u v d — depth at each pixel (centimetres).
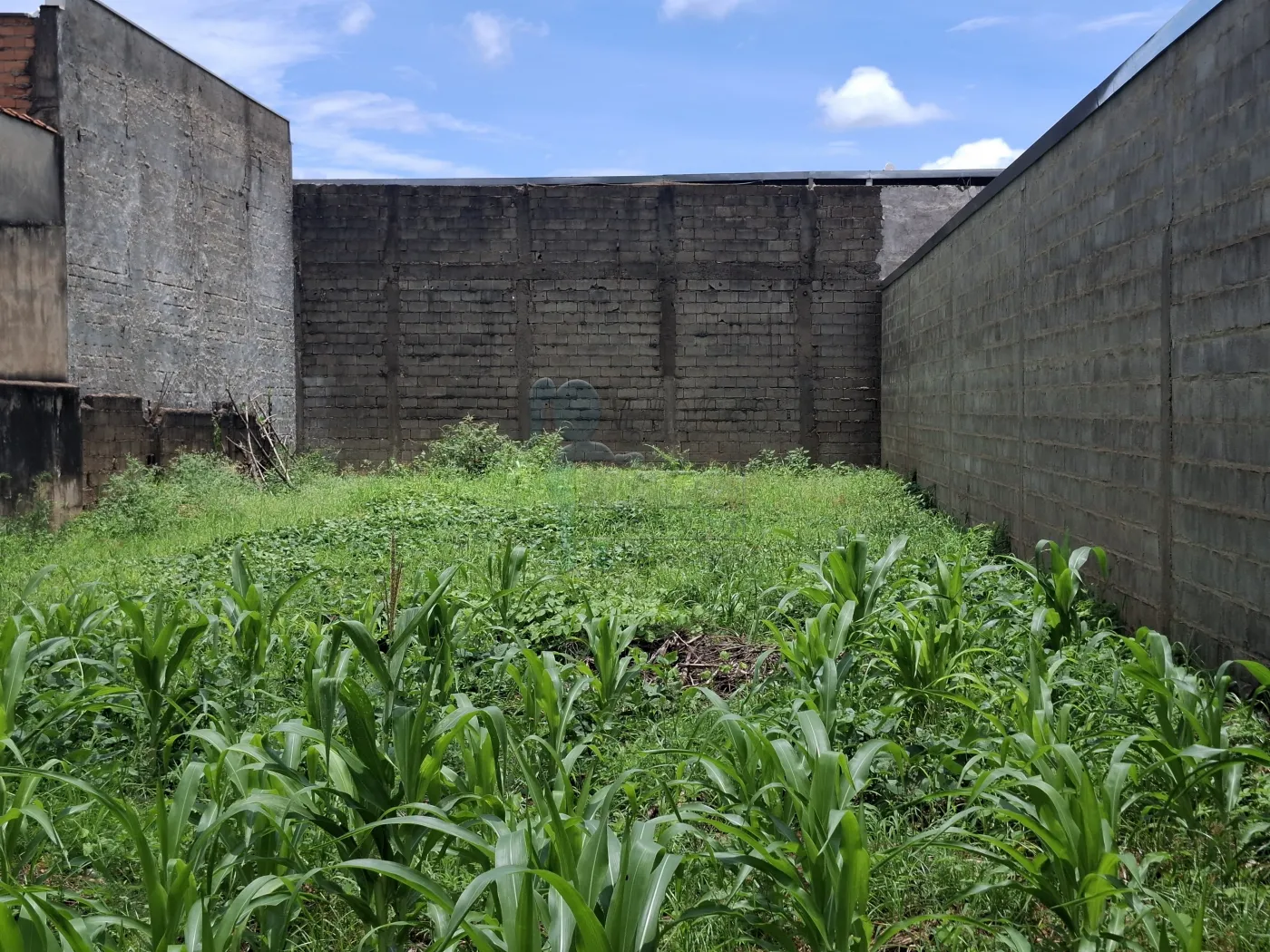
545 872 190
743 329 1695
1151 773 318
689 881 284
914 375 1364
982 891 257
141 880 298
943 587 479
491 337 1700
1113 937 233
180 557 843
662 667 496
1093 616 599
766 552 782
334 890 257
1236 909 268
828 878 234
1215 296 477
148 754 385
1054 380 732
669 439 1702
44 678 431
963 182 1686
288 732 285
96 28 1172
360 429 1709
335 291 1700
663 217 1689
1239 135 451
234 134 1491
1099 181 637
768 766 278
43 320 1084
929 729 390
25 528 968
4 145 1030
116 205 1213
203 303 1411
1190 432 505
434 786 284
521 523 988
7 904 201
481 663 489
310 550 876
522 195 1689
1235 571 459
